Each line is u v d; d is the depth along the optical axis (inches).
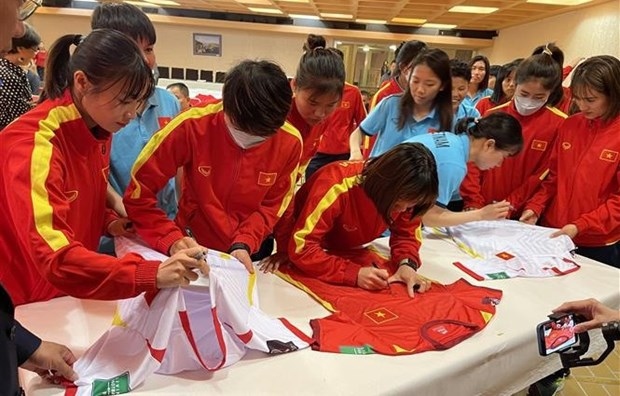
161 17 430.6
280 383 35.4
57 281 32.8
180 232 46.2
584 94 67.5
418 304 49.1
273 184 53.4
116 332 35.4
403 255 56.9
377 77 441.4
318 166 131.6
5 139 35.8
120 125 39.0
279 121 42.5
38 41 99.0
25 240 33.2
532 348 46.6
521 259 63.0
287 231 57.7
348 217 55.1
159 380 34.6
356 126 133.3
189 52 450.9
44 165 34.5
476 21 367.2
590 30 261.0
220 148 49.2
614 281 59.2
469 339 43.8
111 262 33.2
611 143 68.7
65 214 34.8
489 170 81.1
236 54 450.6
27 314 41.4
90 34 36.7
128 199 47.4
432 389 38.7
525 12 302.2
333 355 39.5
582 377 86.9
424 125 85.6
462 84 97.7
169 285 33.3
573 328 42.8
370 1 299.1
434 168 48.5
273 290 50.8
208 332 37.1
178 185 64.3
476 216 65.9
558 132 77.7
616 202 68.4
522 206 82.4
